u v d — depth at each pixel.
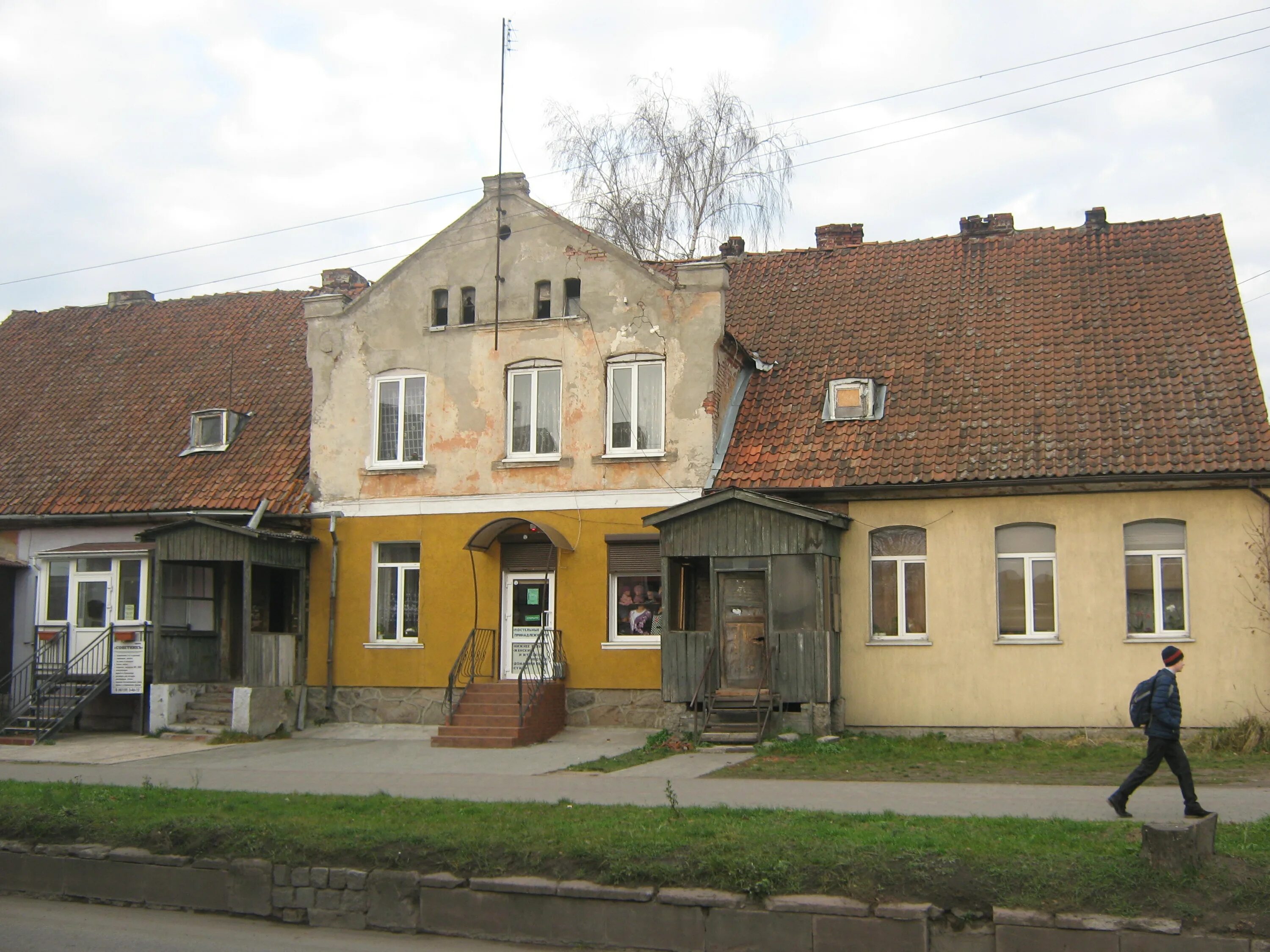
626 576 24.17
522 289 25.44
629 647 23.75
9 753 22.66
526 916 11.23
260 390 29.48
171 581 25.78
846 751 20.00
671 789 15.17
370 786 16.53
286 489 26.23
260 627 26.66
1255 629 20.30
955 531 22.05
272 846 12.46
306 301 26.94
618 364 24.67
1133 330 23.70
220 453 27.70
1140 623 21.19
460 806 13.87
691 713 22.14
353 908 11.85
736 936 10.55
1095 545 21.30
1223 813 12.84
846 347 25.69
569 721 23.91
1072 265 26.20
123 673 25.20
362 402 26.30
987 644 21.69
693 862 11.05
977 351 24.39
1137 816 12.73
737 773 17.81
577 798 14.91
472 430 25.41
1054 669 21.33
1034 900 10.02
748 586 22.61
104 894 12.95
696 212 35.50
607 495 24.20
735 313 27.97
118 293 35.03
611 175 35.97
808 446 23.28
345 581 25.86
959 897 10.22
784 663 21.70
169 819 13.34
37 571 26.70
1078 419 21.98
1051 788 15.18
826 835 11.52
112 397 30.72
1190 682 20.56
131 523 26.88
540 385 25.30
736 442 24.00
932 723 21.83
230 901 12.34
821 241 31.09
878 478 22.06
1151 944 9.59
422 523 25.48
